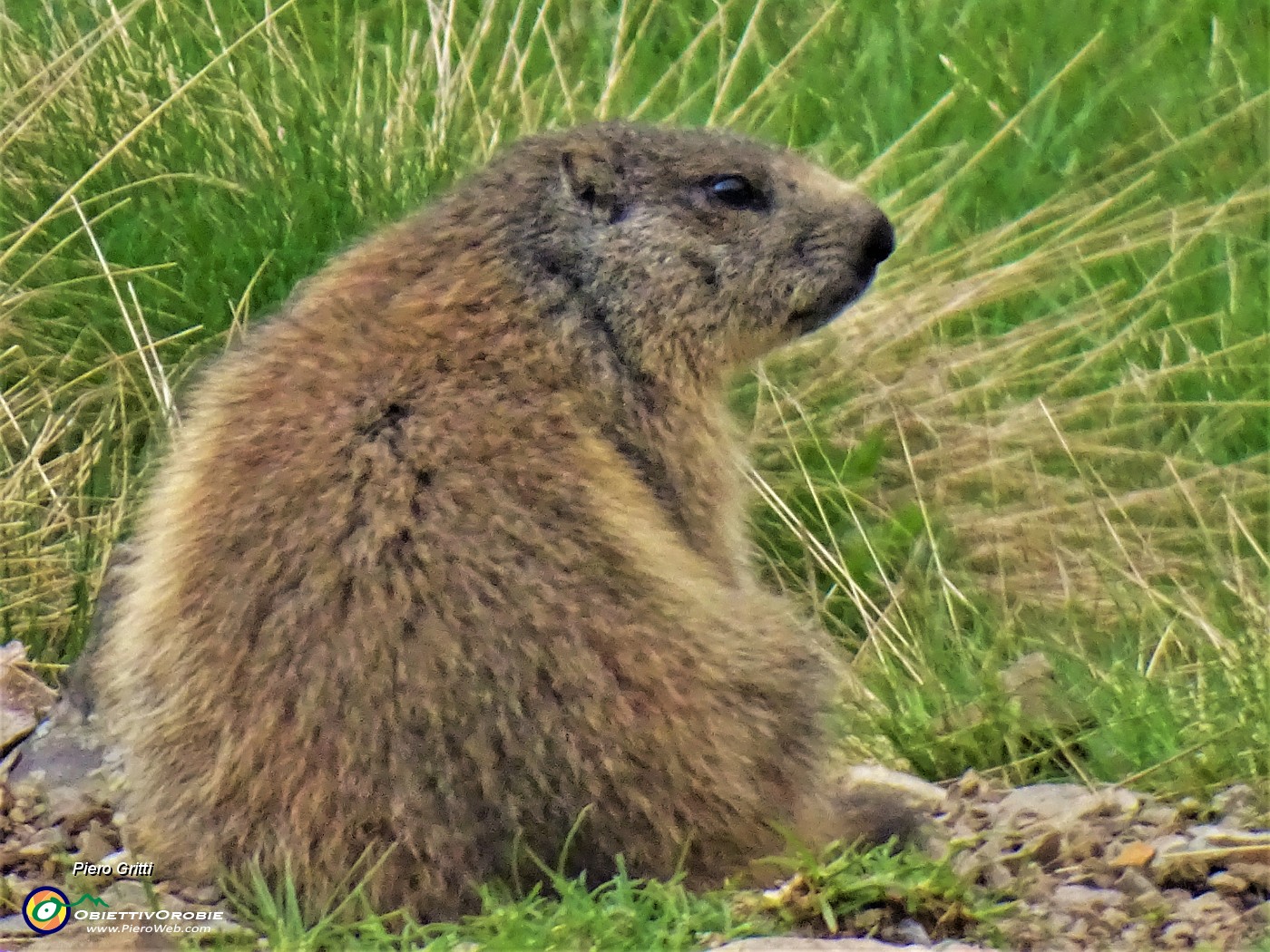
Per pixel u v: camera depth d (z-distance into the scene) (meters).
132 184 12.00
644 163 9.01
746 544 9.28
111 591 9.54
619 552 7.34
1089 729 9.69
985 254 13.43
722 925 6.80
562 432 7.76
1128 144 15.59
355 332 8.05
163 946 6.94
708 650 7.36
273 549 7.23
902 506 12.12
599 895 6.98
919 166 15.09
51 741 8.92
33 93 12.97
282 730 7.05
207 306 12.01
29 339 12.16
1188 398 13.33
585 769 6.98
